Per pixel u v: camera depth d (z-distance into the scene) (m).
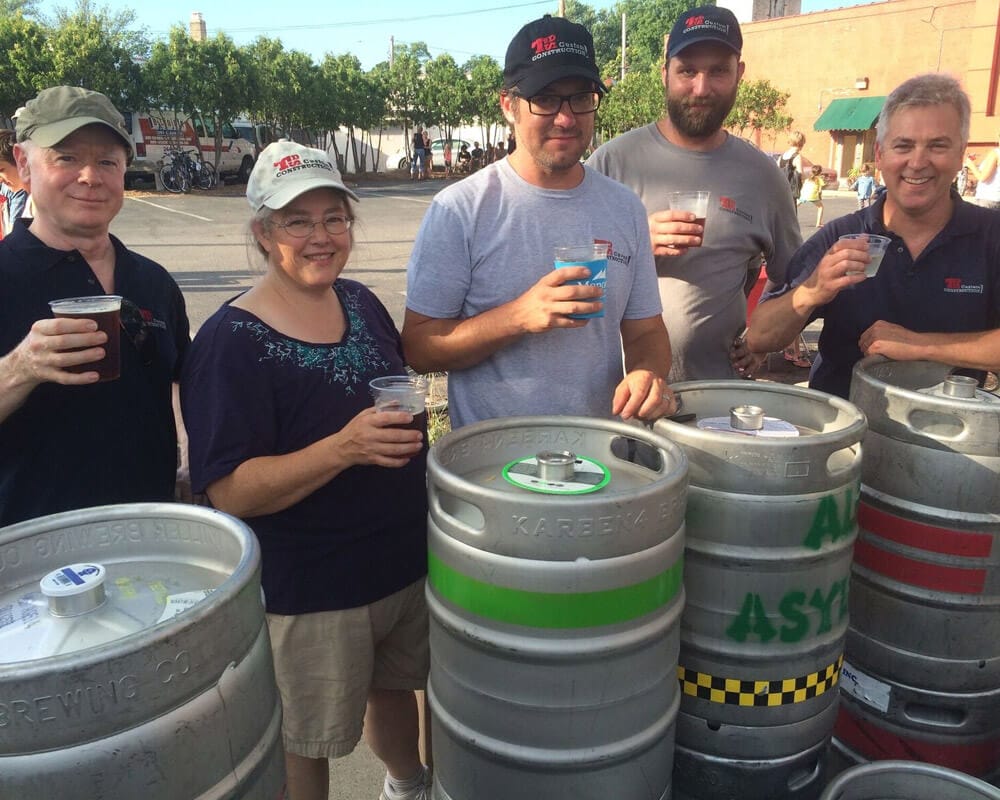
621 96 25.88
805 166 29.92
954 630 1.96
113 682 1.04
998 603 1.93
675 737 1.84
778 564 1.67
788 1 42.69
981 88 23.73
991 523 1.87
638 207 2.56
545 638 1.43
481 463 1.82
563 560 1.40
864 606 2.08
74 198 2.19
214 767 1.17
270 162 2.04
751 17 41.91
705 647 1.75
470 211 2.37
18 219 2.25
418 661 2.42
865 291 2.72
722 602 1.71
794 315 2.62
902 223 2.71
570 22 2.24
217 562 1.46
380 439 1.82
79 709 1.03
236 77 26.75
